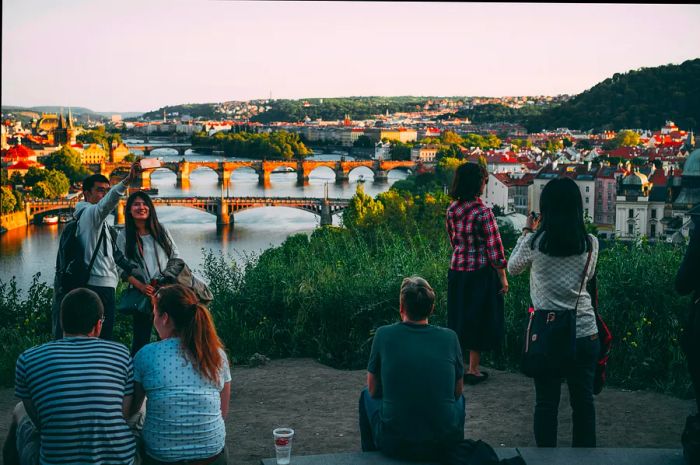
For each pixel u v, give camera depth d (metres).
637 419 10.26
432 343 7.86
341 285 14.93
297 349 14.45
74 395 6.80
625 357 12.42
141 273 10.94
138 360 7.29
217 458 7.40
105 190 11.15
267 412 10.92
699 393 7.61
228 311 15.40
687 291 7.62
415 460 7.71
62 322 7.22
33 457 7.16
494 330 11.40
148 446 7.25
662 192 100.56
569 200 8.28
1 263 116.88
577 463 7.64
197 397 7.24
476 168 11.27
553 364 8.27
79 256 10.72
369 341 13.91
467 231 11.24
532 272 8.53
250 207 165.75
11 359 14.10
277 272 16.08
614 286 13.40
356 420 10.48
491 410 10.66
